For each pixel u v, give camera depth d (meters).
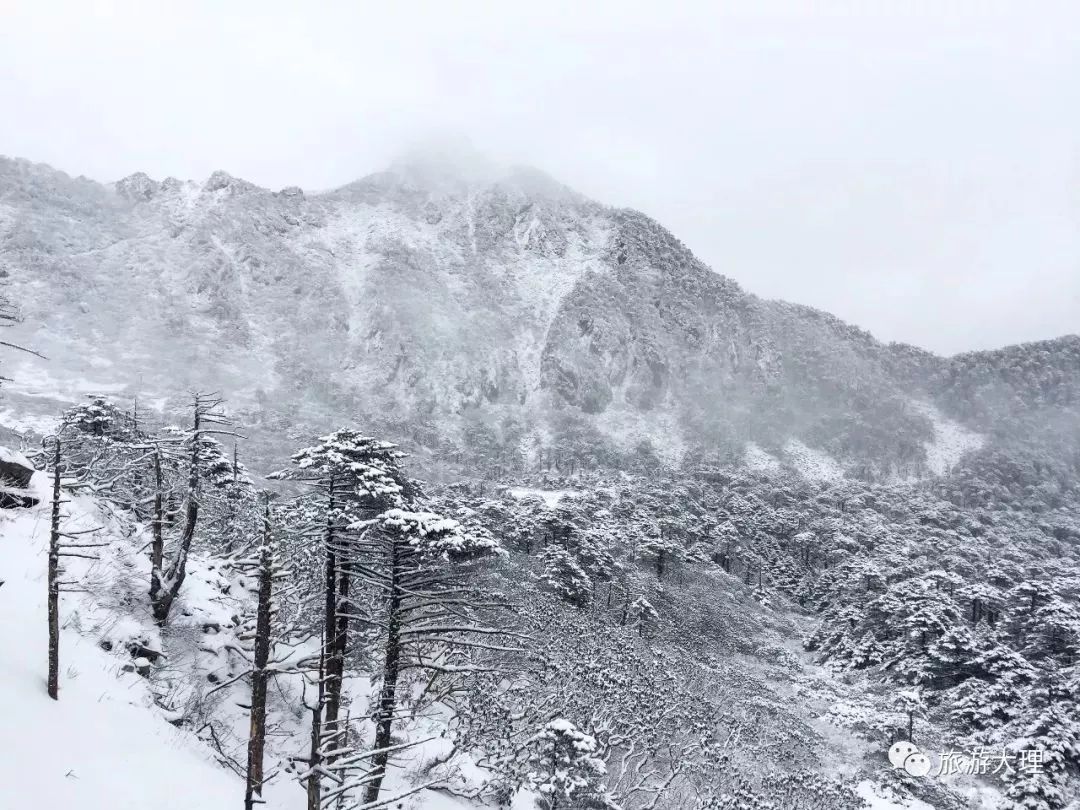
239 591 30.67
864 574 66.19
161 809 12.38
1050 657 45.50
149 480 31.16
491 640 31.95
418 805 18.73
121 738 14.54
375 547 16.52
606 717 31.92
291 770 18.91
